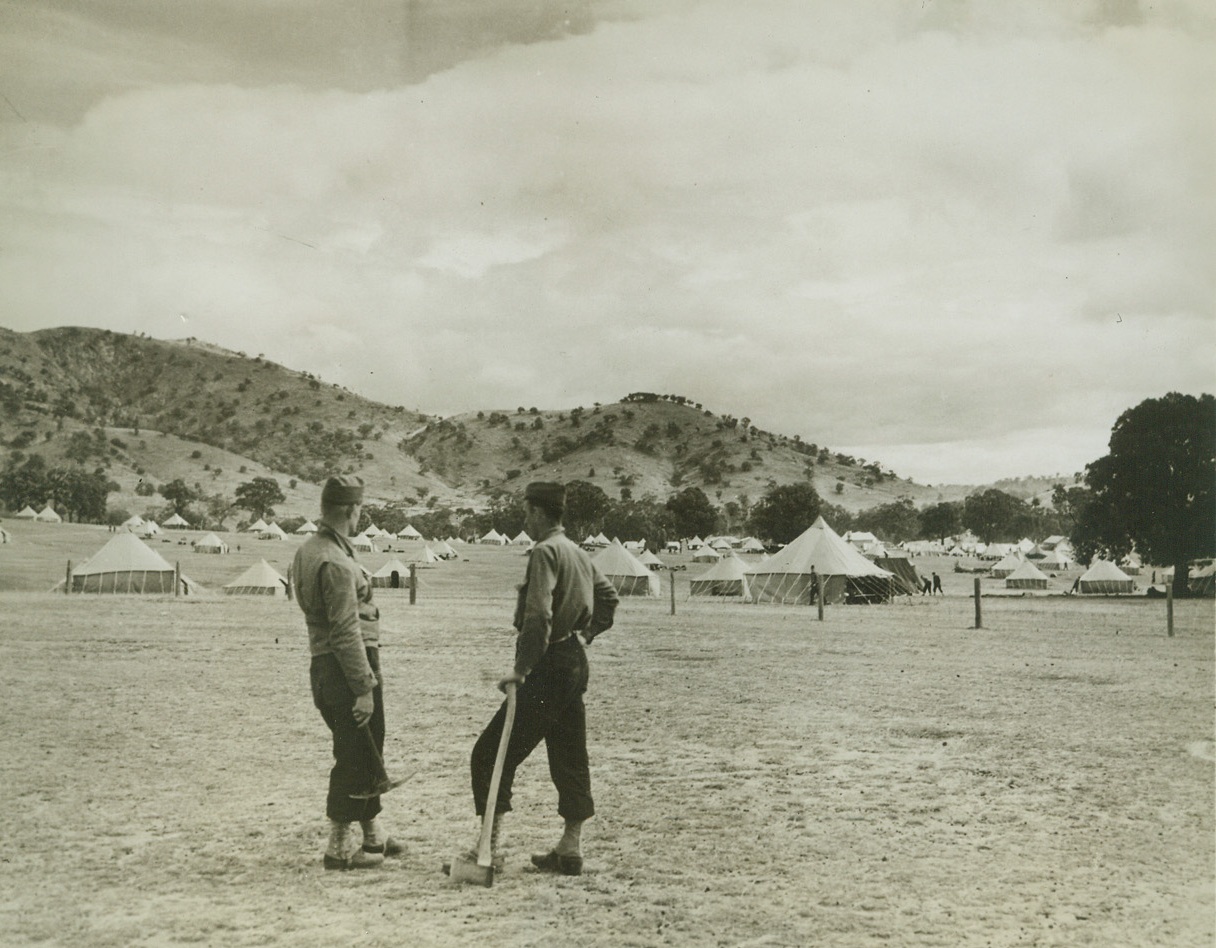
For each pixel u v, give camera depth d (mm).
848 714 11859
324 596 5695
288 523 154375
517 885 5480
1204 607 42781
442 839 6395
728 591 49500
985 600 48938
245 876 5551
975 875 5711
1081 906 5188
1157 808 7301
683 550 137250
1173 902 5250
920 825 6812
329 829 6539
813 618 32875
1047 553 123750
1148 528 56375
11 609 29531
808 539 45125
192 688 13352
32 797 7320
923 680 15352
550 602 5715
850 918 4992
